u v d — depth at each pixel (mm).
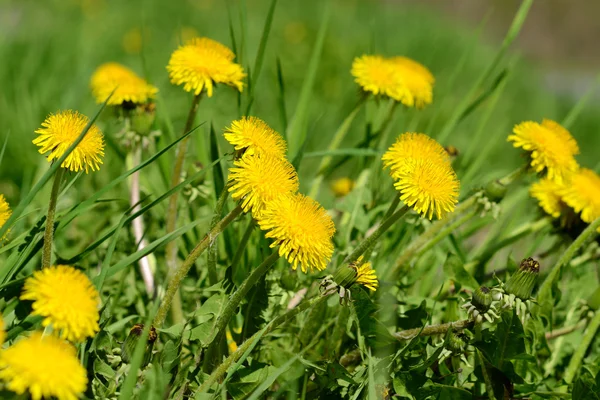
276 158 1046
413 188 1045
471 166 1388
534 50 8070
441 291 1189
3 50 2326
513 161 2643
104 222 1291
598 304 1175
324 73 3047
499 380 1075
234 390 1061
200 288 1207
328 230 1020
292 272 1146
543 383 1148
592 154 3375
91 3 3930
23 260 1065
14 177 1593
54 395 959
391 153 1078
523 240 1484
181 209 1232
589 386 1085
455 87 3756
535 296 1198
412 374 1071
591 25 8242
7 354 935
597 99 4668
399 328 1128
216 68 1137
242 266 1203
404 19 5438
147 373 1007
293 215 1010
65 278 954
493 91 1388
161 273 1253
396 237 1260
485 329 1085
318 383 1078
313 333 1137
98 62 2807
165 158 1273
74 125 1025
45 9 3693
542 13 8375
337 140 1275
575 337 1218
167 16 3965
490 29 7898
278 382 1091
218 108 1876
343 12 5148
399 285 1210
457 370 1088
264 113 2385
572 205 1202
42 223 1080
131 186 1239
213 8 4625
